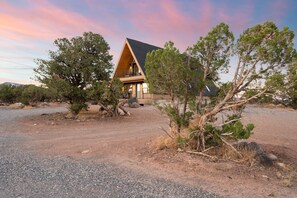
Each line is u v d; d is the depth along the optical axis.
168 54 7.56
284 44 6.67
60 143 10.06
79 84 19.02
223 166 6.76
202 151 7.60
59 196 4.73
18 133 12.53
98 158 7.78
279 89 6.41
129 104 27.67
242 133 6.94
